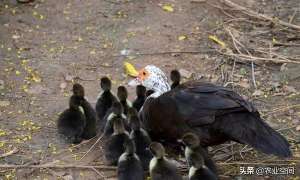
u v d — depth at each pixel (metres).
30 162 10.99
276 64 14.36
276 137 9.75
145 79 11.99
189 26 15.93
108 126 11.33
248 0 17.22
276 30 15.73
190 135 9.98
